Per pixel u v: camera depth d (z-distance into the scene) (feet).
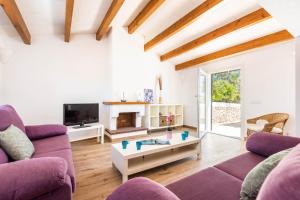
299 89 7.91
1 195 2.53
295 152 2.23
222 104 20.66
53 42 12.41
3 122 5.80
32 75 11.73
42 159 3.19
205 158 8.98
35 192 2.77
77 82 13.33
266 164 3.14
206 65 16.33
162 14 11.19
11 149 4.91
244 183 3.31
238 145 11.41
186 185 3.82
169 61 18.38
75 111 11.59
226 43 13.03
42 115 12.08
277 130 9.89
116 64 13.82
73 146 11.10
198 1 9.48
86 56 13.67
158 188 2.42
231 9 9.52
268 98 11.84
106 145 11.35
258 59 12.35
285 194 1.48
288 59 10.90
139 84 15.01
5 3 6.89
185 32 12.71
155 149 7.10
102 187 6.19
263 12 8.77
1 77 10.55
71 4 7.90
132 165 6.92
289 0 5.49
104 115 14.32
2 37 10.45
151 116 16.14
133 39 14.61
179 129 17.42
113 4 9.37
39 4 8.34
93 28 12.86
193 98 17.80
